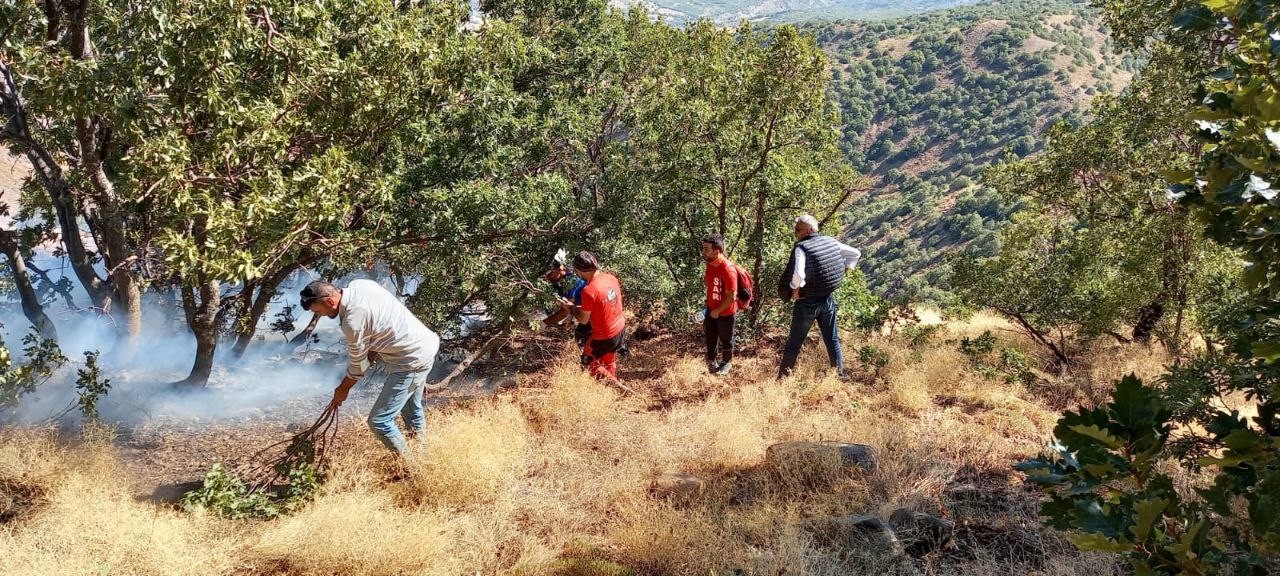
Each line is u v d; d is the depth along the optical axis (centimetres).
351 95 587
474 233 675
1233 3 240
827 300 673
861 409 596
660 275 915
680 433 543
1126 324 833
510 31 744
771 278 868
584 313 645
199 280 609
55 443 515
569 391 601
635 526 405
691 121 813
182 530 398
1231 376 435
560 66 1274
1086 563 355
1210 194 238
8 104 666
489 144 738
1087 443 212
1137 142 780
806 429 549
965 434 541
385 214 632
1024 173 902
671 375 698
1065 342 831
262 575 382
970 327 941
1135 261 746
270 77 605
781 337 861
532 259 781
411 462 479
